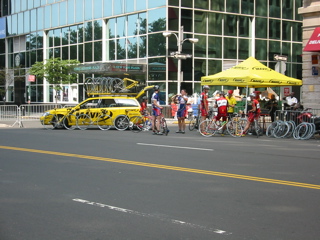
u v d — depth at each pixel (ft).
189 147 47.06
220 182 28.73
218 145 49.65
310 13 76.64
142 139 55.67
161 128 63.52
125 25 121.29
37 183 28.35
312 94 77.77
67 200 24.08
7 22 165.58
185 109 67.10
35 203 23.47
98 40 128.77
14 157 39.09
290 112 63.57
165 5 110.01
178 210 22.13
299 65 128.57
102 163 35.96
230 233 18.62
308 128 59.41
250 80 63.72
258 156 40.81
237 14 118.62
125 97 74.64
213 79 66.85
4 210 22.13
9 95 165.68
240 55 119.75
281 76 67.15
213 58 115.75
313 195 25.26
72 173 31.65
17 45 161.89
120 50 122.83
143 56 116.16
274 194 25.48
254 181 29.09
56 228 19.29
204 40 114.42
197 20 113.50
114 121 72.64
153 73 113.19
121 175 30.96
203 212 21.79
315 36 74.59
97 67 110.93
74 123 74.33
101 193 25.66
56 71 126.62
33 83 153.69
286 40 126.31
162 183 28.37
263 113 64.95
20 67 152.35
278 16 124.77
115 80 87.92
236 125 62.18
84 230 19.01
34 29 153.17
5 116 102.94
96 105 74.23
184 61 111.75
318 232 18.81
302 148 48.08
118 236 18.22
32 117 111.96
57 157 39.17
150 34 113.91
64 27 141.79
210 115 72.59
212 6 115.14
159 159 38.17
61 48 142.92
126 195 25.18
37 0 151.43
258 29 121.80
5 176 30.58
